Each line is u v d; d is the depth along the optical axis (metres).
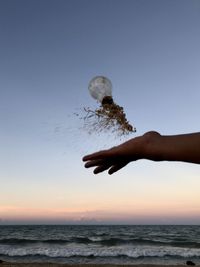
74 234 65.69
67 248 32.44
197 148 0.86
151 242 39.94
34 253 28.19
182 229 102.00
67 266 19.47
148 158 0.94
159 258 26.44
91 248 32.44
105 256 27.30
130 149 0.97
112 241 40.84
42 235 62.16
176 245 37.84
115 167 1.23
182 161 0.89
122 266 19.69
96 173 1.26
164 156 0.90
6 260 24.48
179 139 0.90
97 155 1.06
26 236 58.12
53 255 27.44
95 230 89.88
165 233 72.44
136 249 31.84
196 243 39.50
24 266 19.17
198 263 24.02
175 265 20.78
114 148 1.04
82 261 24.45
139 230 91.19
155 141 0.93
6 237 55.31
